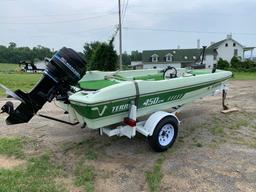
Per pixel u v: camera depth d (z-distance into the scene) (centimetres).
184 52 4525
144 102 415
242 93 977
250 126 554
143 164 383
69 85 398
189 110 672
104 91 355
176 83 458
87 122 373
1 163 381
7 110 385
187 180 338
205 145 451
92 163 386
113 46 1864
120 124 419
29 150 426
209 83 552
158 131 405
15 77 1914
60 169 366
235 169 365
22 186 320
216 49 4700
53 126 543
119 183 334
